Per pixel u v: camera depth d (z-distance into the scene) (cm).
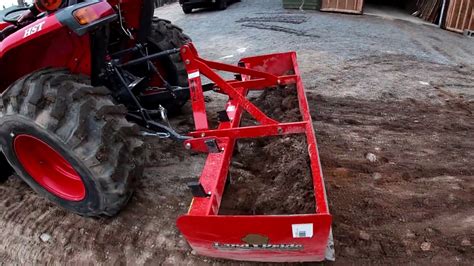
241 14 1093
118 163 229
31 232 260
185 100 377
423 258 219
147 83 339
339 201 262
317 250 192
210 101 439
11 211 279
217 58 643
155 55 289
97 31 238
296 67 353
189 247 236
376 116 395
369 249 225
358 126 372
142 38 309
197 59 303
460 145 335
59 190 253
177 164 316
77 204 246
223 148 246
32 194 294
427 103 431
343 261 219
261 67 385
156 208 268
